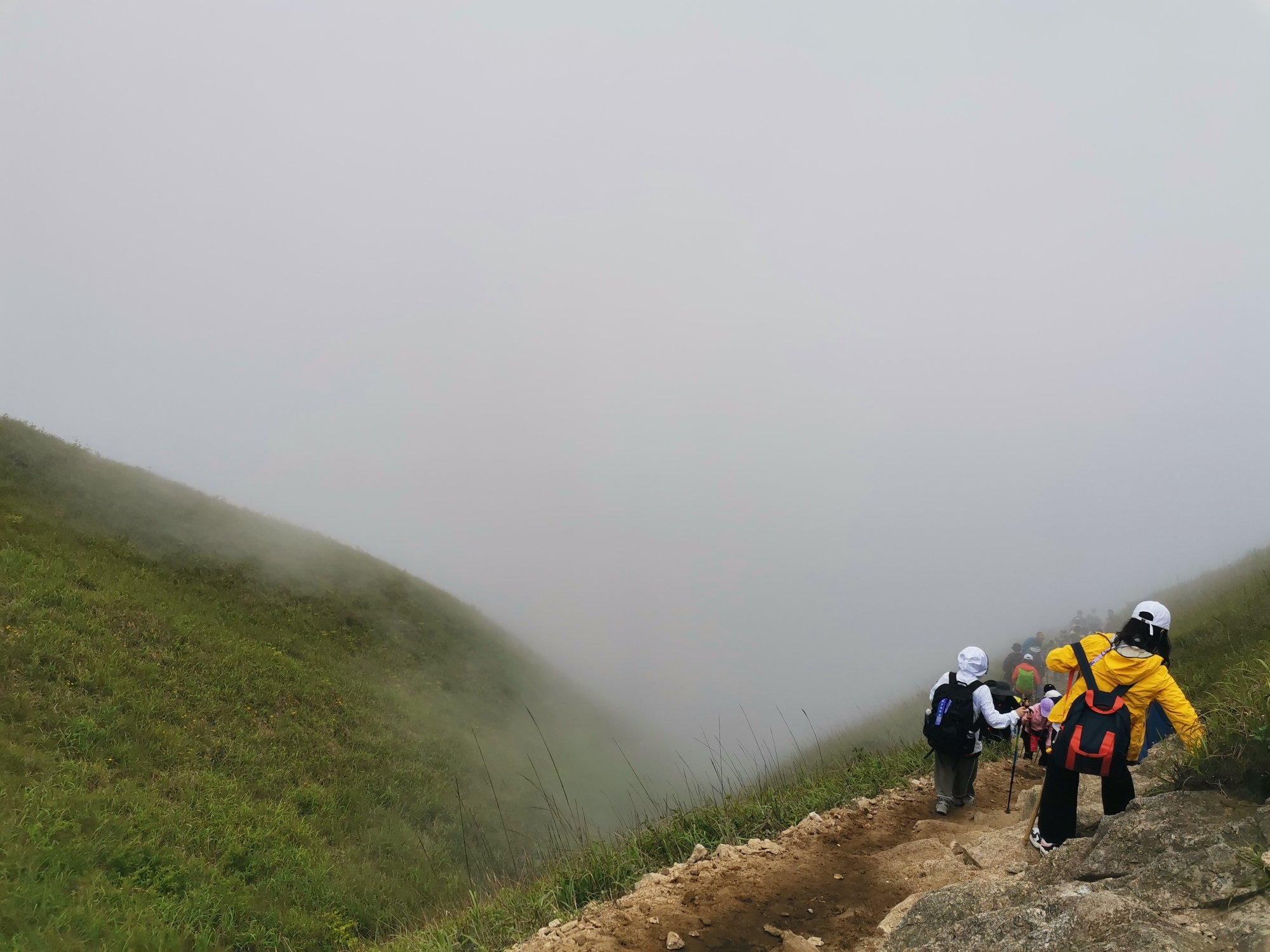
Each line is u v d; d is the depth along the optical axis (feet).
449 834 61.93
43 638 58.70
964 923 11.28
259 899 42.57
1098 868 12.34
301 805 56.80
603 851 23.03
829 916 16.44
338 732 71.10
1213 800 12.66
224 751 58.65
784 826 24.61
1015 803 26.43
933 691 25.27
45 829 38.91
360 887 47.57
